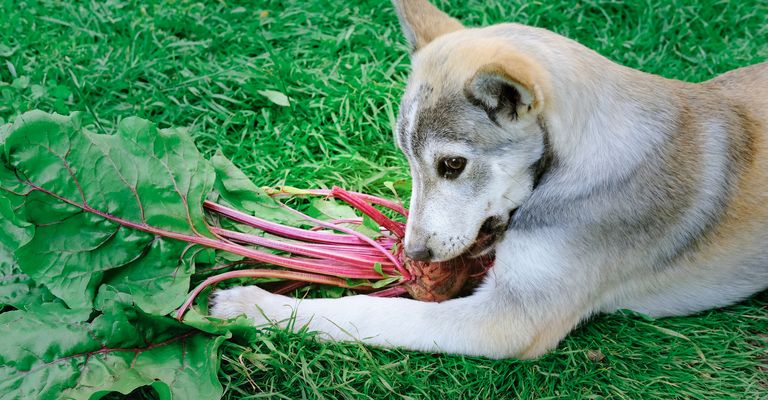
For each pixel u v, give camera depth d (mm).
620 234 1120
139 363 1064
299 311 1139
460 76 1058
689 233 1143
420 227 1104
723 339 1183
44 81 1417
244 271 1144
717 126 1143
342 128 1412
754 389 1140
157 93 1418
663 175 1113
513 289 1128
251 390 1101
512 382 1126
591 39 1549
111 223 1115
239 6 1573
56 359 1041
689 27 1567
